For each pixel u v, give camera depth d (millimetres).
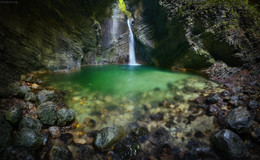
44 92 4348
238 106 4023
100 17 11336
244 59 6395
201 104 4422
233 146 2691
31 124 3041
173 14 8641
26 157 2320
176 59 9047
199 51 7543
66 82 6152
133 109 4383
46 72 6945
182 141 3227
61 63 7844
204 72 7355
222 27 6949
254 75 5977
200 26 7617
